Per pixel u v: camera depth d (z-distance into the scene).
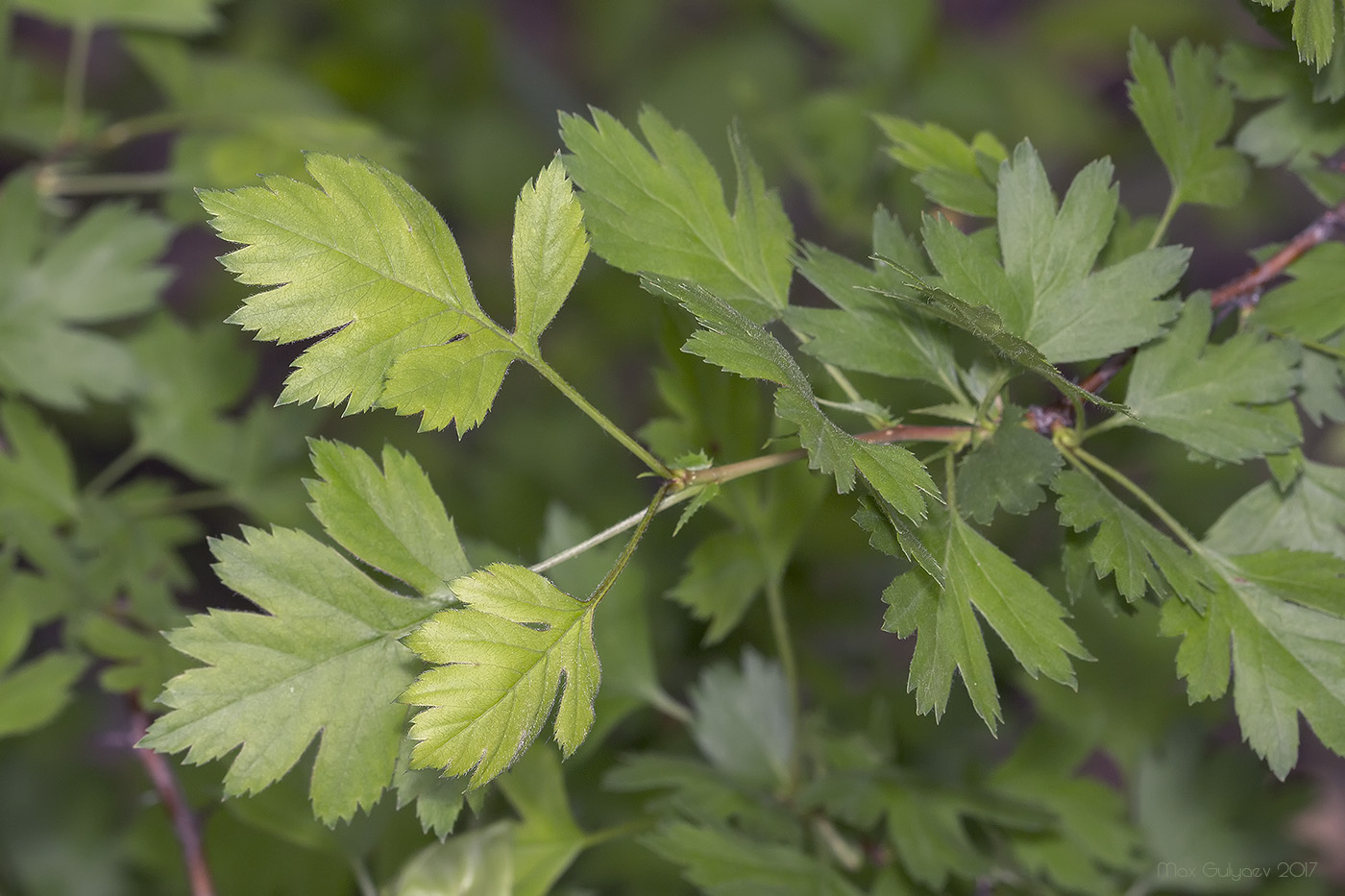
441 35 1.10
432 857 0.58
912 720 0.69
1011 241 0.53
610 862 0.66
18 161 1.08
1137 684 0.66
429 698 0.49
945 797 0.59
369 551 0.52
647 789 0.66
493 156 1.12
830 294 0.54
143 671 0.61
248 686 0.51
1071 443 0.54
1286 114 0.57
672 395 0.57
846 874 0.61
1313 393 0.56
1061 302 0.53
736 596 0.59
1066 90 1.03
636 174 0.54
